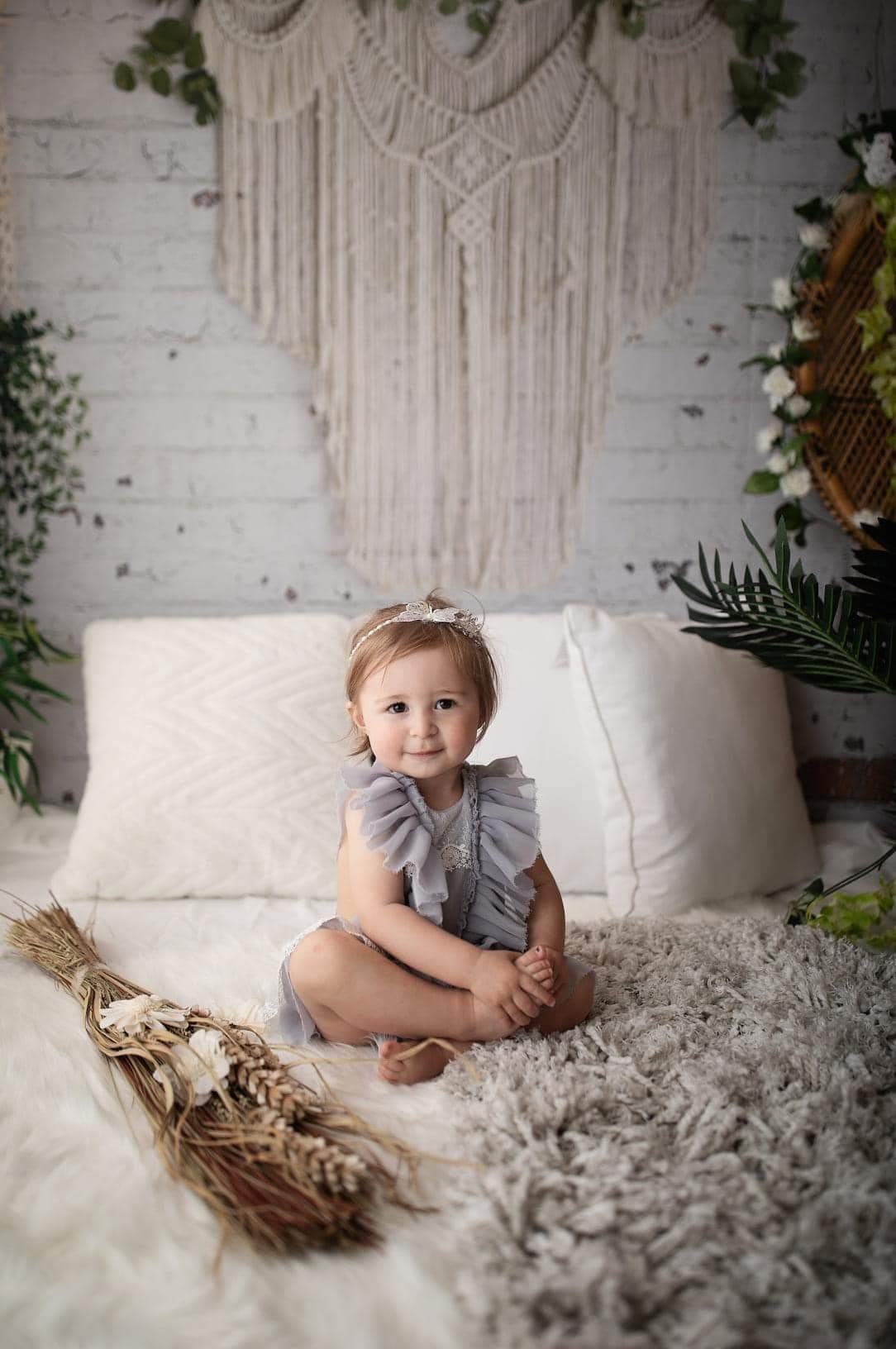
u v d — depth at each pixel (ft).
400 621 4.76
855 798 8.46
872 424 7.95
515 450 7.86
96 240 7.47
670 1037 4.48
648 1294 3.07
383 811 4.59
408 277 7.59
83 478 7.73
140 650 6.68
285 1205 3.43
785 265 7.88
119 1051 4.29
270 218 7.45
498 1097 4.02
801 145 7.74
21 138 7.32
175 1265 3.26
